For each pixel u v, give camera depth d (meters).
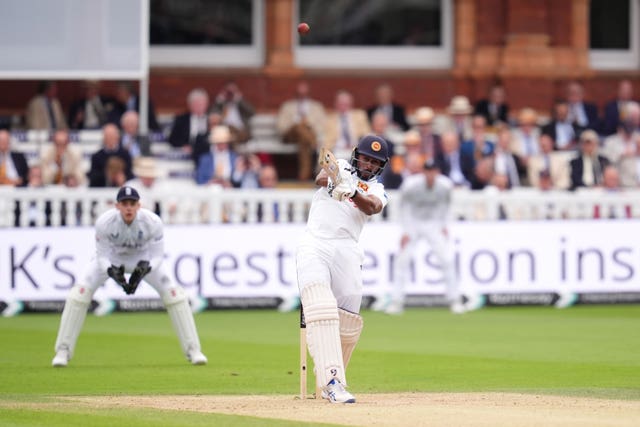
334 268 34.44
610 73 83.38
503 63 82.31
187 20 82.12
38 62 64.75
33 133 72.31
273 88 81.50
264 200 66.69
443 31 83.44
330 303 33.78
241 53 82.44
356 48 83.06
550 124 75.94
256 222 65.62
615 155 75.12
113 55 64.81
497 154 71.69
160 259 45.19
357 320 34.91
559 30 82.94
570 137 75.75
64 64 64.75
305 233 34.81
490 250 66.81
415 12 83.31
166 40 82.06
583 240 67.38
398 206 67.25
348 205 34.53
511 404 33.56
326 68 82.31
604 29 84.69
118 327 58.44
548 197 68.38
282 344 51.59
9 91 79.00
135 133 70.06
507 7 82.31
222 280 65.38
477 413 31.09
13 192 64.75
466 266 66.69
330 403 33.66
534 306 67.25
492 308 66.69
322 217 34.59
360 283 34.84
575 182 71.31
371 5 83.12
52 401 35.47
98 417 31.67
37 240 64.38
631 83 83.75
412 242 64.81
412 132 68.94
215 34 82.31
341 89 82.12
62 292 64.38
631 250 67.56
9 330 57.09
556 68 82.25
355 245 34.72
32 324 59.66
